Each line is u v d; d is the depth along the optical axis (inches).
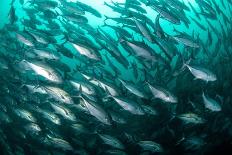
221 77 175.6
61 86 154.4
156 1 161.5
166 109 157.4
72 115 138.7
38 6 181.8
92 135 153.9
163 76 167.9
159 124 152.3
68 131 161.5
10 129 174.6
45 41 153.9
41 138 152.0
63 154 146.4
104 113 120.3
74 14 174.4
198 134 138.3
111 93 135.5
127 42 131.3
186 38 134.6
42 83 139.9
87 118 149.6
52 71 135.3
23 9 198.5
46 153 149.6
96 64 160.9
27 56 152.7
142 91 131.9
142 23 132.6
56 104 138.5
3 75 176.6
